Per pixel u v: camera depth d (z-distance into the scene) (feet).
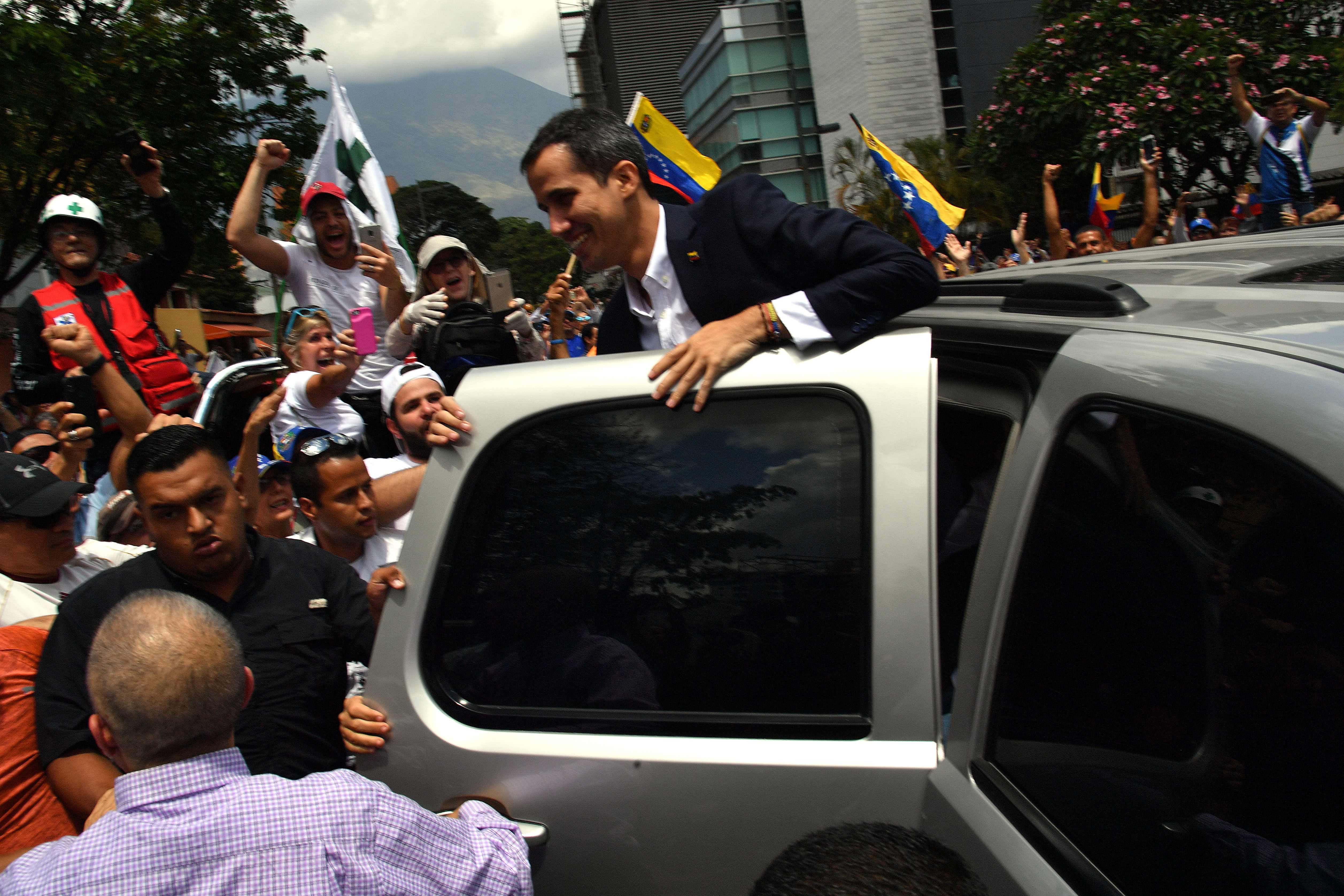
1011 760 4.46
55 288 13.88
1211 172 77.05
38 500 8.64
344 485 9.53
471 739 5.54
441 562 5.71
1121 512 4.12
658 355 5.60
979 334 5.52
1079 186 83.10
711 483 5.32
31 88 37.04
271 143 15.17
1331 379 3.48
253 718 7.21
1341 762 3.26
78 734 7.11
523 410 5.66
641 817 5.18
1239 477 3.62
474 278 16.21
